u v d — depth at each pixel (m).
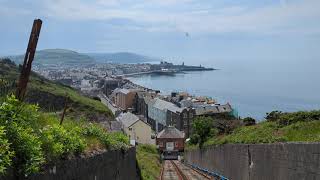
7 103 6.67
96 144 12.49
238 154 24.97
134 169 22.73
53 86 56.22
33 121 7.68
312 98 138.38
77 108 50.50
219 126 48.84
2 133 5.64
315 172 11.66
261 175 18.61
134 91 180.12
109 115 52.31
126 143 20.81
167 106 141.62
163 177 38.03
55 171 7.39
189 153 65.50
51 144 7.59
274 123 22.62
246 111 132.25
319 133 16.03
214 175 35.28
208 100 150.62
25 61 8.32
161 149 114.50
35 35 8.41
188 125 126.75
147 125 103.12
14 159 6.03
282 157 15.09
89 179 10.07
